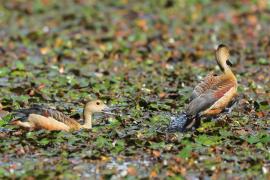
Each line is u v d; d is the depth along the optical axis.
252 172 13.53
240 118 16.73
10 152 14.36
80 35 27.69
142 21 29.72
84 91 19.06
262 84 20.45
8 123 15.76
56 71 21.66
